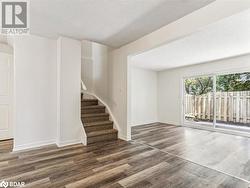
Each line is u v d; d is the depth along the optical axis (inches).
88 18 98.3
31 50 123.7
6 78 141.9
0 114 138.9
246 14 84.7
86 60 218.1
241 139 154.6
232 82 186.5
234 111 185.0
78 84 137.9
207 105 206.1
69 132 132.9
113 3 82.1
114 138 151.5
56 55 135.1
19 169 88.2
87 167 91.7
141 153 114.9
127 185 74.2
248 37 118.6
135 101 232.8
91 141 136.8
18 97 118.3
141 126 223.0
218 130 187.6
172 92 241.6
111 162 98.7
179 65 216.2
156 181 78.1
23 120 120.0
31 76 123.6
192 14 89.4
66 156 107.2
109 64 176.1
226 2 74.3
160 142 142.7
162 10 87.9
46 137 130.1
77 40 136.2
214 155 112.2
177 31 98.3
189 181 78.5
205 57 175.2
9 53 143.2
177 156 109.9
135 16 95.0
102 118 166.7
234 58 173.8
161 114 257.4
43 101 128.7
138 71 237.5
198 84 217.6
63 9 88.0
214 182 77.7
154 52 157.4
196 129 201.9
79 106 138.5
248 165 96.4
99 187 72.2
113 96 167.9
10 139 143.1
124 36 126.5
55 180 77.6
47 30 116.1
